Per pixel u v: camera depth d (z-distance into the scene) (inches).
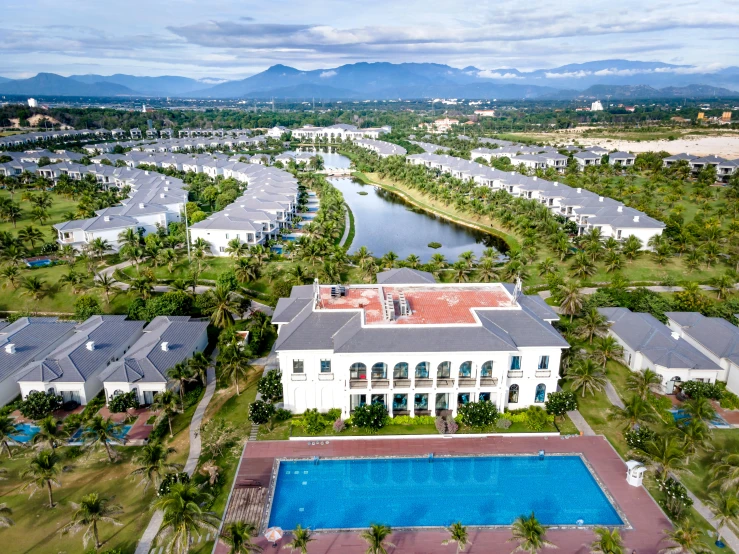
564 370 2876.5
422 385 2588.6
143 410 2733.8
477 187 7308.1
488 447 2458.2
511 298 2960.1
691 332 3225.9
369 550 1785.2
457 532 1841.8
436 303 2910.9
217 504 2114.9
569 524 2039.9
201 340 3221.0
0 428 2241.6
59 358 2851.9
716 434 2508.6
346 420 2603.3
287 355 2581.2
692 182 7691.9
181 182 7657.5
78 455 2390.5
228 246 4849.9
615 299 3718.0
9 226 5492.1
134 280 3841.0
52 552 1879.9
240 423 2613.2
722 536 1961.1
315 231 5315.0
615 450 2448.3
